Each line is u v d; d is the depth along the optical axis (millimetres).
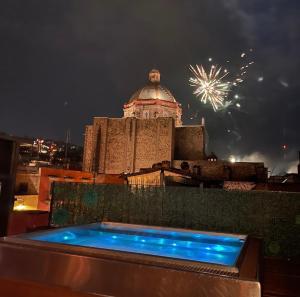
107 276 2930
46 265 3197
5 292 3303
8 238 3682
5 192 4797
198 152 40750
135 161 40188
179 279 2678
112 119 41750
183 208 7477
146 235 5441
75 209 8602
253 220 6820
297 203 6559
